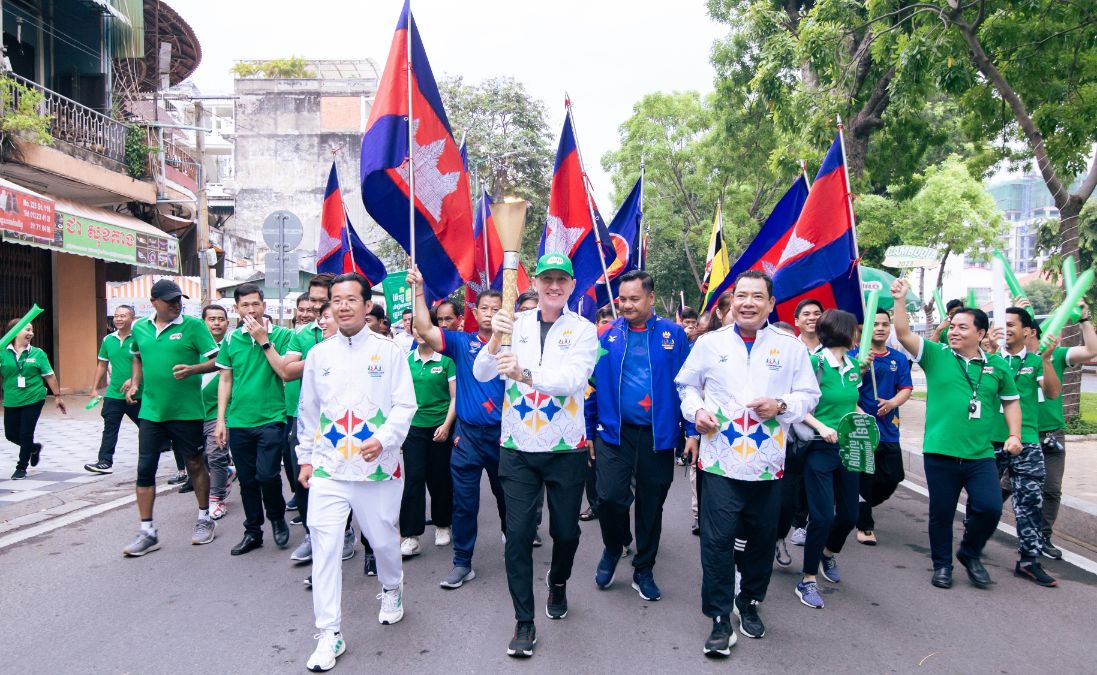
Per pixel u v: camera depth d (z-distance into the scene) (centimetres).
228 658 394
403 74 482
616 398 470
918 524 682
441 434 562
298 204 3506
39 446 860
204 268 1534
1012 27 1002
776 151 1359
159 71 1833
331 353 405
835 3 1095
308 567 541
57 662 388
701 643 416
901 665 389
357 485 403
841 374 499
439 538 606
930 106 2166
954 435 500
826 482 477
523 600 401
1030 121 1001
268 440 561
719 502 404
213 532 612
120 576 520
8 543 598
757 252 718
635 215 825
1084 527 631
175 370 565
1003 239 2295
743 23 1711
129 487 812
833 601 483
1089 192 1018
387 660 393
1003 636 426
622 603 476
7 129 1172
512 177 2773
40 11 1466
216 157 3912
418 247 495
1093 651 407
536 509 414
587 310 827
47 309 1662
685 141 2619
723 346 413
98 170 1415
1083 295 565
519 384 414
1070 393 1170
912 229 2138
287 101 3528
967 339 498
